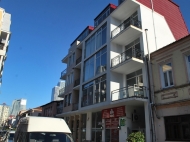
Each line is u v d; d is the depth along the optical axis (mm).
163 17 18250
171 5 20688
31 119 8031
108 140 16328
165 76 12727
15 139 8859
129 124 14492
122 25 17562
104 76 17266
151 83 13430
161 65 13195
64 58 29984
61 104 30094
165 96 12180
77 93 24062
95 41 20766
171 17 19547
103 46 18500
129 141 11719
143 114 15602
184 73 11312
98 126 18703
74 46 26938
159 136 11922
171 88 11859
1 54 25062
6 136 17156
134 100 13188
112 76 16375
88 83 20016
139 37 16172
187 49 11461
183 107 10875
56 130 7902
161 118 12086
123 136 14391
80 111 20578
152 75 13617
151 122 12547
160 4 19156
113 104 15148
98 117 19188
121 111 15117
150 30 16344
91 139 19391
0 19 27156
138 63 14617
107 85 16344
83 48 23484
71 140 7754
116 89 15828
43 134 7520
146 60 14383
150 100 13117
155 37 16375
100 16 23344
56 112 30422
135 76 16016
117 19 19188
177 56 12023
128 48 17594
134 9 17641
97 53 19641
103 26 19703
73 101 23312
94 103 17766
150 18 16938
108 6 21703
